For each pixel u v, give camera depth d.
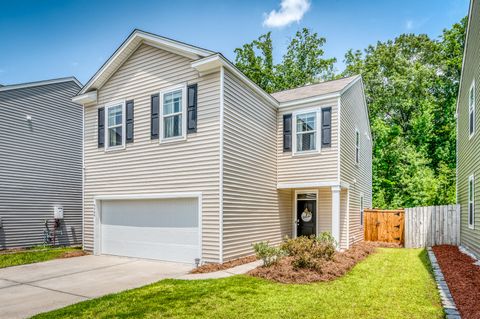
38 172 15.02
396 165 24.11
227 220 9.40
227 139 9.61
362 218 15.84
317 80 31.64
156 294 6.38
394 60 28.72
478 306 5.21
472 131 10.85
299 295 6.21
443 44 28.77
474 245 10.27
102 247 12.02
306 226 13.50
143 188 10.86
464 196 12.52
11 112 14.11
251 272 7.99
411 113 27.78
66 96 16.50
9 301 6.36
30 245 14.47
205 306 5.62
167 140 10.38
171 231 10.26
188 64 10.16
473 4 9.74
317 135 12.16
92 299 6.23
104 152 12.00
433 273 8.12
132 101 11.41
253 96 11.33
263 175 11.77
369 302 5.81
